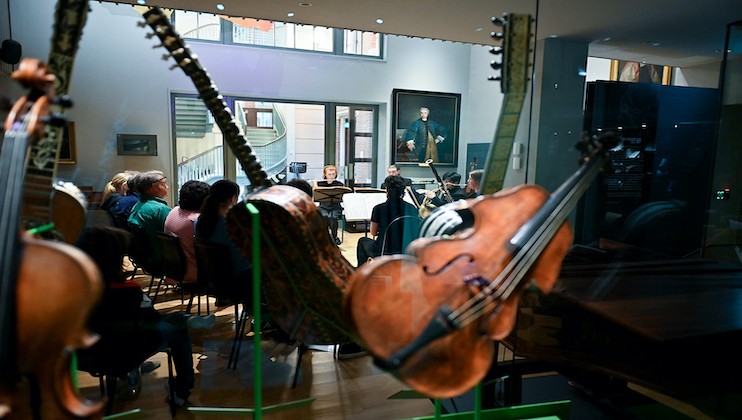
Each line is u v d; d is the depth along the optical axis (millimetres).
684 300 1758
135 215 1990
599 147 1191
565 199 1117
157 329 1846
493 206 1098
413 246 1008
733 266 2170
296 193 1349
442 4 2307
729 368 1569
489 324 991
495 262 1025
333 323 1435
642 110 2334
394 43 3455
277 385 2043
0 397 795
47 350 800
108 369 1678
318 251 1344
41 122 874
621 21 2152
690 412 1875
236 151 1389
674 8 2041
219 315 2707
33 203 912
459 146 2973
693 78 2766
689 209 2445
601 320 1647
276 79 3225
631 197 2309
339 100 3648
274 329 2221
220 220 1969
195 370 2154
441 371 927
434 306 944
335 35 3506
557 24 2148
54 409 814
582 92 2221
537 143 1476
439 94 3215
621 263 2096
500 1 2174
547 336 1718
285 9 2564
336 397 1959
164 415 1872
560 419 1549
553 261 1100
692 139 2428
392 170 3277
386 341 901
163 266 2248
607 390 1968
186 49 1229
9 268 786
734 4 2010
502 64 1196
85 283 787
